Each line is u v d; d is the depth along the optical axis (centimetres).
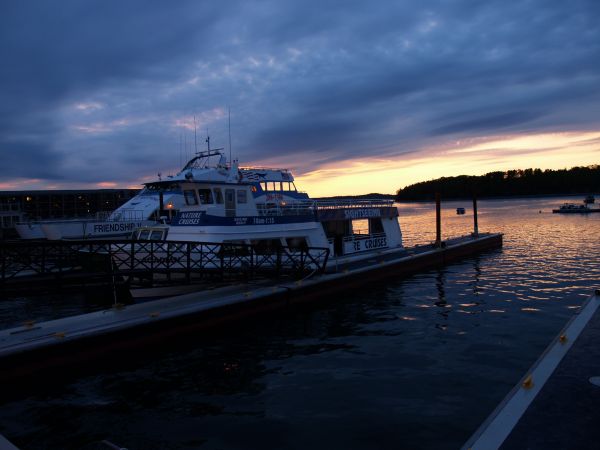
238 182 2136
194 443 859
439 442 818
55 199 6850
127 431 920
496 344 1359
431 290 2208
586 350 891
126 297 1839
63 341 1210
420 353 1301
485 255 3472
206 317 1531
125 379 1190
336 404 992
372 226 2969
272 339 1498
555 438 578
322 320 1717
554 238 4678
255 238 2084
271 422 924
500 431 600
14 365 1128
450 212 14275
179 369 1250
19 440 896
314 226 2359
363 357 1291
